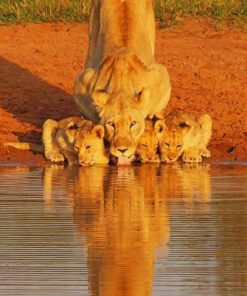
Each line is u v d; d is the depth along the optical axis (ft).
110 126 54.24
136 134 54.49
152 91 57.57
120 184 49.90
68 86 70.23
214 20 88.17
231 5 89.86
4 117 63.72
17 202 45.68
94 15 60.95
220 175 52.65
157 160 56.39
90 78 57.67
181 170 54.24
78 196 47.01
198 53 78.43
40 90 69.26
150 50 60.29
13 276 34.65
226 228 40.91
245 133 62.08
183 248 37.99
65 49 79.51
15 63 74.74
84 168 54.80
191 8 89.45
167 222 42.04
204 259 36.47
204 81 71.10
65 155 56.54
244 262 36.14
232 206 44.83
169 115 58.08
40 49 79.20
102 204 45.34
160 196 47.16
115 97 54.95
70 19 88.02
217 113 65.16
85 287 33.55
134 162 56.59
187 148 57.16
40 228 40.96
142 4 60.18
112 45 58.75
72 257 36.91
